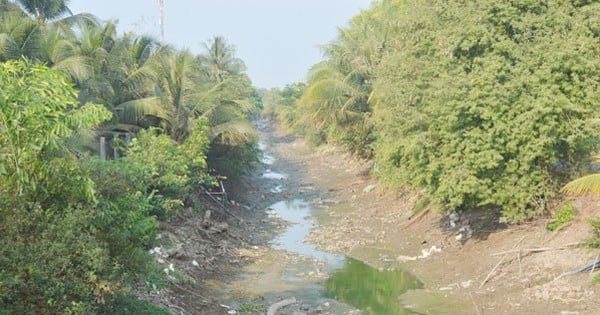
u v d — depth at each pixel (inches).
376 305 602.2
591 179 524.4
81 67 762.8
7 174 335.9
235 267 738.8
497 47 644.7
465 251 743.1
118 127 918.4
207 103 1036.5
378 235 924.0
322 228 1003.9
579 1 676.7
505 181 663.8
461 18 684.1
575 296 527.2
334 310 587.8
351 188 1386.6
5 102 314.2
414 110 724.0
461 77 652.7
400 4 1347.2
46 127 335.0
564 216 652.7
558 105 603.8
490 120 634.8
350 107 1363.2
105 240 364.2
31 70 333.4
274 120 4015.8
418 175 749.3
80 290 320.5
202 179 923.4
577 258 583.2
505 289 589.0
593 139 639.8
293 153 2386.8
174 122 1011.9
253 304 588.1
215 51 2327.8
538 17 650.8
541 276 586.2
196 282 622.8
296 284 678.5
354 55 1346.0
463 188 645.3
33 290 308.5
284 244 896.3
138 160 735.1
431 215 908.0
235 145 1181.1
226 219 1002.7
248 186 1440.7
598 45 634.2
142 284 513.0
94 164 402.6
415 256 788.6
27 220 320.8
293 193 1407.5
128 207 410.9
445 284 655.8
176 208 809.5
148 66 968.9
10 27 759.7
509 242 692.1
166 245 663.1
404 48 794.8
